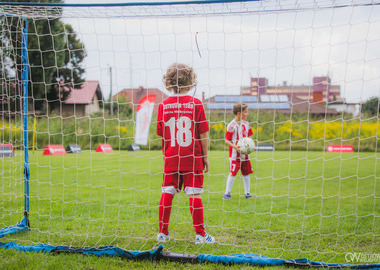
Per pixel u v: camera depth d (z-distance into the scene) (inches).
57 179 230.1
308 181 233.0
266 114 550.6
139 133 437.7
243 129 171.5
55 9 104.9
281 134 550.9
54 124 493.7
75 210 134.0
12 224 118.3
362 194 183.0
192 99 100.3
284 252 93.4
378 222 123.6
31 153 422.3
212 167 312.0
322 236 107.2
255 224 120.3
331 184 219.5
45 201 157.8
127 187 205.0
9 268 79.6
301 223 121.6
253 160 385.7
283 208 146.9
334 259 88.7
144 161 361.1
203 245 98.0
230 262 84.8
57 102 552.4
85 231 111.5
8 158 162.4
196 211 98.3
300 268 82.7
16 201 154.5
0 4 100.6
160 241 99.9
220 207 148.1
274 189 200.8
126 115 567.8
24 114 114.5
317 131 555.8
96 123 543.5
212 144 466.0
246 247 97.3
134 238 105.0
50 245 95.3
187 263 84.8
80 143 519.2
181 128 98.6
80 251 92.0
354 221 124.6
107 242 101.0
